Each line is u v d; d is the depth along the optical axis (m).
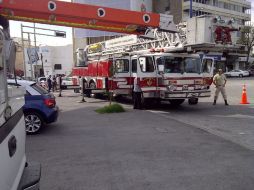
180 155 7.47
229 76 56.25
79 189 5.51
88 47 25.45
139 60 15.91
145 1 73.50
